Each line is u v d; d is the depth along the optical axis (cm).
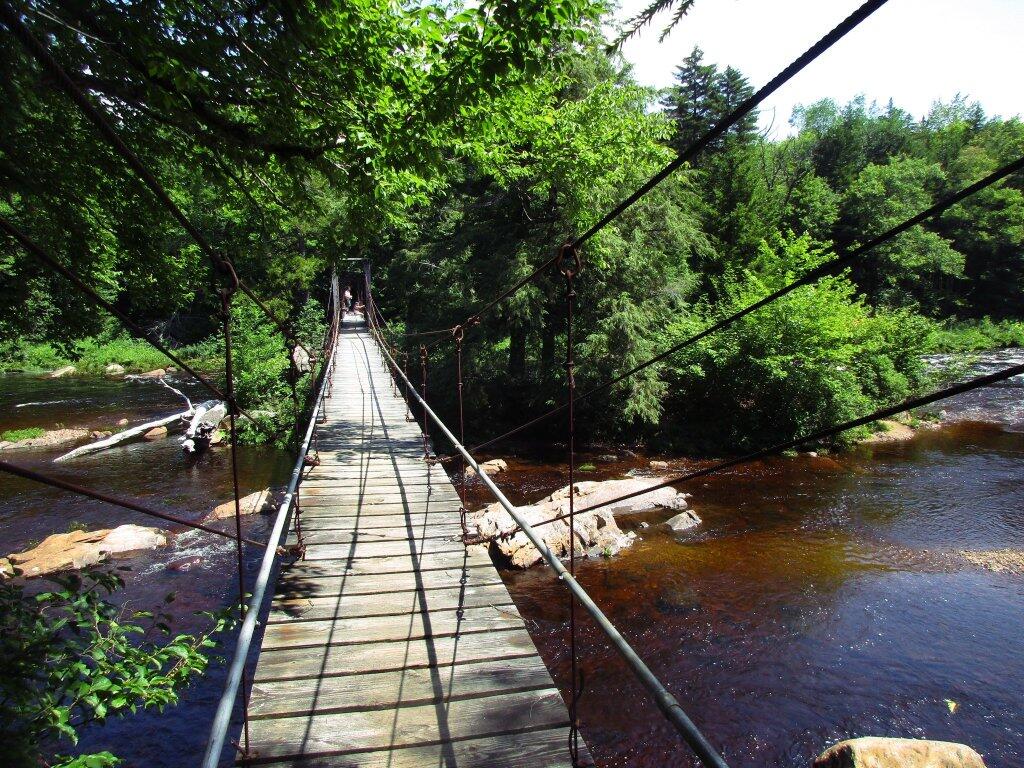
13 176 416
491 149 634
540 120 650
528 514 738
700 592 630
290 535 432
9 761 191
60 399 1720
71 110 427
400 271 2011
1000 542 764
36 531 762
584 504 817
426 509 486
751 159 2466
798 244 1608
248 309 1706
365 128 452
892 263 2770
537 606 600
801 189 2988
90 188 487
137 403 1659
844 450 1273
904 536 785
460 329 486
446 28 414
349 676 271
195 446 1245
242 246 816
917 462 1166
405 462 630
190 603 588
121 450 1248
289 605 333
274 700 254
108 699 244
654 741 428
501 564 684
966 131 4181
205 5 352
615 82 1063
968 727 439
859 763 355
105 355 2400
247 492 951
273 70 389
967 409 1642
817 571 681
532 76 397
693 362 1430
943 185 3170
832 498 945
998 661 515
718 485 1021
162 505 884
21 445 1244
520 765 220
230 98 415
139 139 470
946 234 3125
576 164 898
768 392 1369
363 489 538
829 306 1362
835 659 519
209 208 773
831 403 1321
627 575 667
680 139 2592
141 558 690
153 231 564
